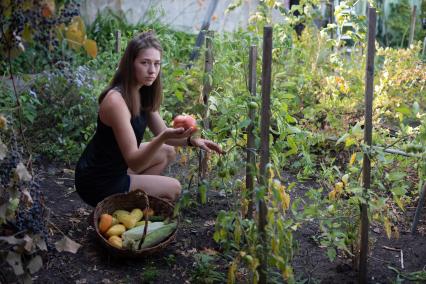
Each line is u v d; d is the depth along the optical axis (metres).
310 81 5.45
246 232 2.97
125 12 8.93
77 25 2.47
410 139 4.16
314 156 4.73
